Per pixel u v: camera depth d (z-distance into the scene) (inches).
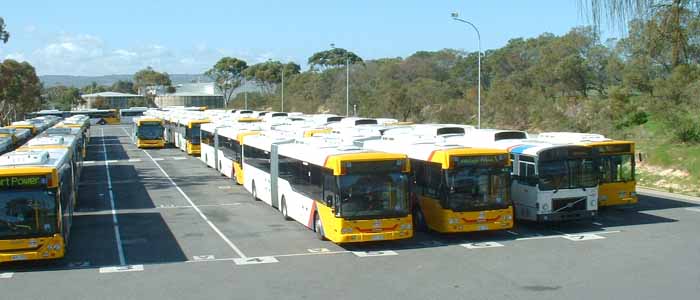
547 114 2251.5
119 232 930.1
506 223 845.2
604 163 998.4
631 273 653.3
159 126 2581.2
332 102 3860.7
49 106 6427.2
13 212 697.6
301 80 4776.1
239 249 805.9
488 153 843.4
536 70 2672.2
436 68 4040.4
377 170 789.2
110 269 711.1
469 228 831.1
